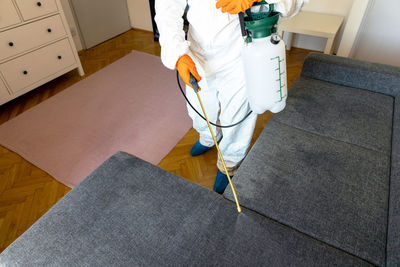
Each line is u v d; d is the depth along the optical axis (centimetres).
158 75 263
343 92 158
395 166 109
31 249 84
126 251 84
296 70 263
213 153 181
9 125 209
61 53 245
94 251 84
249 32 95
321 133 133
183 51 99
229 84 121
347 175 110
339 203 100
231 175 154
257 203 101
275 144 125
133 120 209
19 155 183
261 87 104
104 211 94
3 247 134
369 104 148
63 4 287
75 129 203
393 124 133
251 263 81
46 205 153
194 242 86
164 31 102
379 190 104
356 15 214
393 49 249
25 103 235
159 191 101
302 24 238
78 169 172
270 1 89
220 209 96
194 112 145
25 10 207
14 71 215
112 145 188
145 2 334
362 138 129
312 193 103
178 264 81
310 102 151
